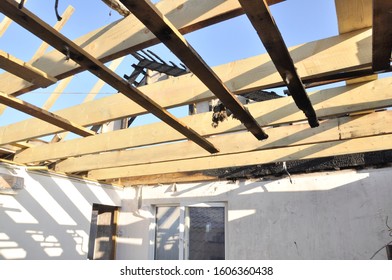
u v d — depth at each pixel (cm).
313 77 182
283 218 431
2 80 217
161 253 526
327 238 400
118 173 473
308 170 426
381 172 388
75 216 464
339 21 167
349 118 274
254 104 265
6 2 113
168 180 518
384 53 148
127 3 111
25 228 391
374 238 374
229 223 466
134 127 319
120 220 559
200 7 148
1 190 364
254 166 458
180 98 220
